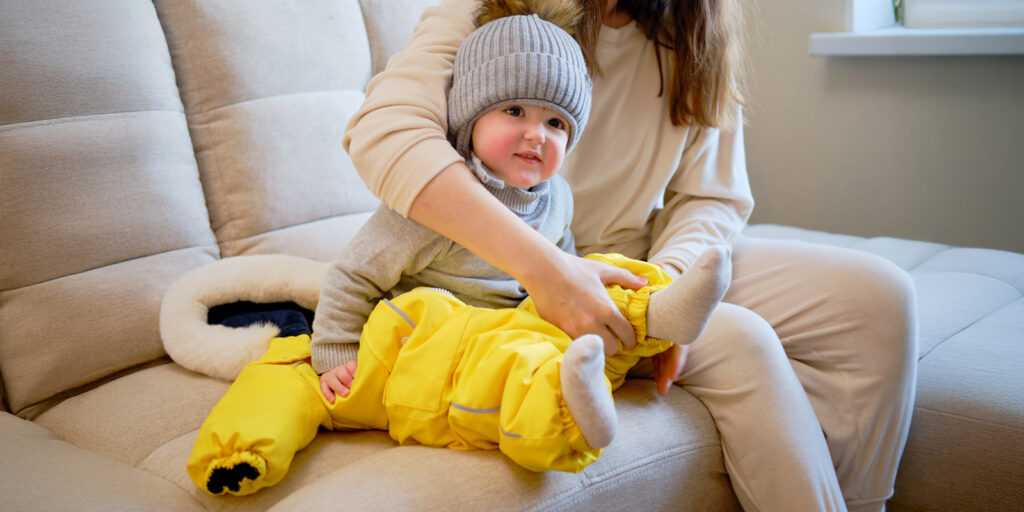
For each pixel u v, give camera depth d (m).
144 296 1.21
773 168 2.18
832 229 2.11
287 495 0.85
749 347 0.97
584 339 0.74
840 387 1.04
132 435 1.02
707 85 1.15
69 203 1.17
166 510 0.85
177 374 1.15
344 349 0.97
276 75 1.38
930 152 1.90
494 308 1.07
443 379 0.87
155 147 1.25
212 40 1.33
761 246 1.17
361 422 0.95
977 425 1.04
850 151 2.03
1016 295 1.37
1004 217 1.83
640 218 1.22
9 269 1.14
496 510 0.79
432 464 0.82
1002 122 1.78
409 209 0.92
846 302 1.03
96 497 0.83
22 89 1.14
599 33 1.16
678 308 0.87
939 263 1.54
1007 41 1.69
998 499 1.03
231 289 1.20
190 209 1.29
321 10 1.45
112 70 1.22
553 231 1.09
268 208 1.35
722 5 1.14
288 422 0.86
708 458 0.97
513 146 0.95
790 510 0.93
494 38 0.96
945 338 1.20
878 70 1.93
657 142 1.20
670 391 1.03
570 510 0.83
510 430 0.78
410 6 1.58
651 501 0.92
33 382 1.14
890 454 1.04
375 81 1.04
